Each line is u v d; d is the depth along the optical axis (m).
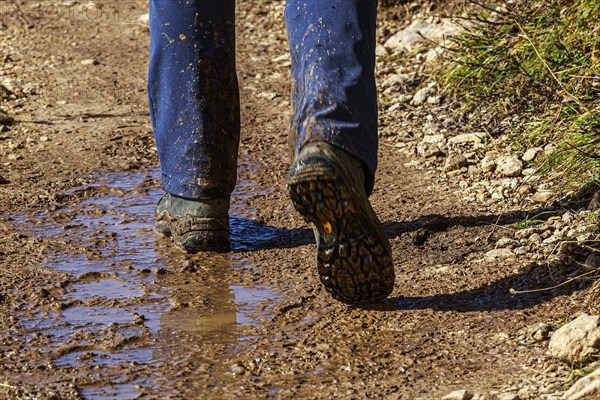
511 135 7.87
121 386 4.30
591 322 4.43
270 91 10.34
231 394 4.23
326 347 4.70
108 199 7.21
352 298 4.77
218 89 5.87
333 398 4.18
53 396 4.18
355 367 4.48
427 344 4.70
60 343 4.74
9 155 8.24
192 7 5.74
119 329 4.93
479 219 6.42
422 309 5.11
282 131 9.01
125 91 10.52
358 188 4.51
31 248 6.12
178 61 5.81
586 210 6.13
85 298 5.35
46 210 6.91
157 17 5.80
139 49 12.38
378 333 4.85
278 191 7.38
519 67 8.47
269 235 6.45
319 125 4.54
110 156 8.27
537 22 8.63
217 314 5.15
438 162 7.79
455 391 4.11
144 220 6.74
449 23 10.77
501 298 5.18
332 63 4.64
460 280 5.44
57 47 12.45
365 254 4.54
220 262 5.95
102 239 6.32
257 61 11.55
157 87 5.92
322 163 4.41
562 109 7.39
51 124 9.25
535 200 6.56
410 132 8.56
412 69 10.13
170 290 5.49
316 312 5.16
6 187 7.39
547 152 7.24
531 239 5.86
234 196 7.25
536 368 4.37
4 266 5.79
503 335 4.73
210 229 6.07
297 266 5.86
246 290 5.50
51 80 10.91
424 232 6.14
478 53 9.15
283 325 5.00
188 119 5.90
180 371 4.46
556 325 4.77
